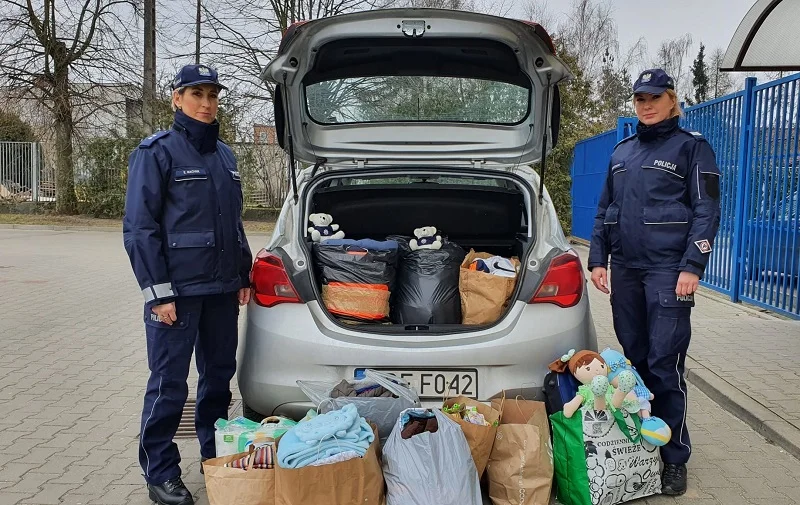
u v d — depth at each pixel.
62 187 21.14
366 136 4.10
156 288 2.92
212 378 3.43
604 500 3.03
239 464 2.87
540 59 3.65
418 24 3.44
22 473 3.47
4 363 5.44
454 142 4.09
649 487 3.18
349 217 4.54
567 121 17.08
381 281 3.51
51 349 5.88
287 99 3.83
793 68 6.84
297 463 2.66
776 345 5.78
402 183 4.51
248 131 20.47
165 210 3.03
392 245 3.66
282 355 3.27
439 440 2.79
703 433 4.12
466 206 4.48
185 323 3.06
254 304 3.41
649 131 3.27
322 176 3.89
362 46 3.63
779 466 3.64
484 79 3.95
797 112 6.65
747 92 7.51
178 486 3.12
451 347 3.21
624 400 3.06
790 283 6.77
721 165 8.16
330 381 3.24
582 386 3.10
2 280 9.53
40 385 4.91
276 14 19.53
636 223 3.29
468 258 3.71
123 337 6.32
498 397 3.23
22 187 21.94
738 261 7.72
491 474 3.03
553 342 3.29
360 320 3.40
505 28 3.48
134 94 20.95
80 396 4.68
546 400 3.29
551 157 16.73
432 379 3.24
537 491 2.96
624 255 3.37
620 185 3.39
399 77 3.99
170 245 3.00
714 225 3.13
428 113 4.12
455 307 3.61
